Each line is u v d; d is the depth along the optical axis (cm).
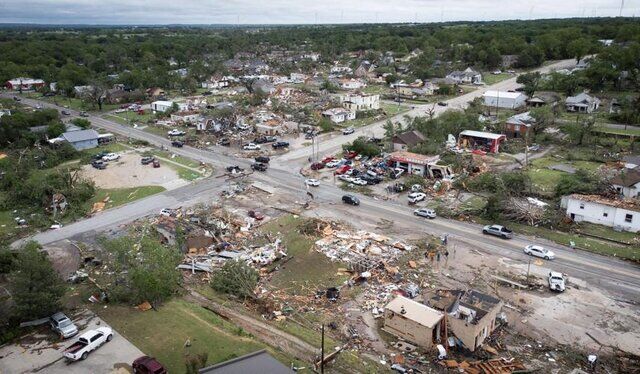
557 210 5988
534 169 7781
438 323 3597
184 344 3569
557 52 19812
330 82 16000
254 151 9212
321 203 6606
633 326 3831
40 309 3791
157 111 12900
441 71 17488
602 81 13925
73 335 3694
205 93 15662
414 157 7869
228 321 3950
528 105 12769
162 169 8212
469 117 10100
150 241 4725
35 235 5734
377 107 13150
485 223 5869
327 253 5078
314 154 8956
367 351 3544
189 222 5806
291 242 5388
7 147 9450
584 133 9150
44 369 3322
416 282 4531
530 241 5378
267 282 4575
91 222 6103
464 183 7000
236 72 19075
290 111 11881
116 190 7262
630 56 13925
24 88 16750
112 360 3400
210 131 10731
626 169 7100
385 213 6228
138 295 4131
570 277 4591
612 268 4734
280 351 3522
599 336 3712
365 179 7412
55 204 6444
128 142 10050
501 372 3281
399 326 3684
